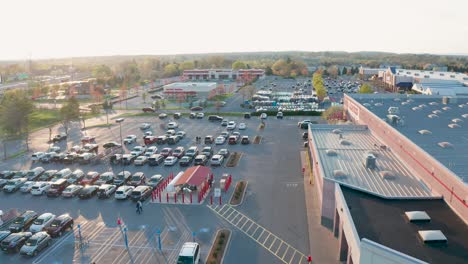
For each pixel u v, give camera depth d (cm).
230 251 3484
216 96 14212
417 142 4169
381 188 3753
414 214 3066
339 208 3475
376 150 5034
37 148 7412
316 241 3634
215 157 6091
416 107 6331
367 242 2550
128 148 7262
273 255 3409
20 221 4044
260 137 7875
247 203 4550
